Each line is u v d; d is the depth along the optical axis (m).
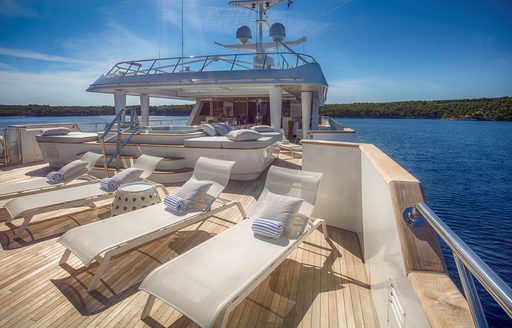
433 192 17.14
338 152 3.43
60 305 2.14
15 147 7.62
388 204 1.63
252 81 9.89
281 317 2.03
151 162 4.68
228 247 2.29
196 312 1.61
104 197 3.79
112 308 2.11
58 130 7.25
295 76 9.69
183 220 2.91
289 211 2.63
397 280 1.37
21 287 2.35
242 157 5.79
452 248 0.85
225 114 17.98
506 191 17.28
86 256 2.25
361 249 3.01
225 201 3.96
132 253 2.92
